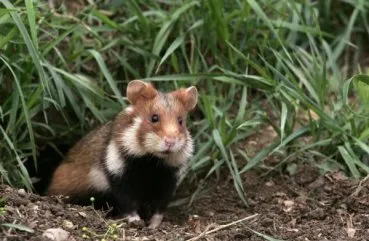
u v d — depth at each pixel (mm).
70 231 7129
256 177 9242
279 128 9266
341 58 10898
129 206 8461
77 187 8867
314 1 11008
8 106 8805
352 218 8125
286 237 7555
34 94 8336
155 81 9734
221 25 9680
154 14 9805
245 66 9898
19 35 8664
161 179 8500
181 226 8242
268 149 9070
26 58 8672
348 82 8867
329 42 10883
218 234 7516
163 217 8883
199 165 9102
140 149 8133
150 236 7336
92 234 7141
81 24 9516
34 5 8758
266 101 9898
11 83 8898
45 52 8844
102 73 9469
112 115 9336
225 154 8766
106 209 8750
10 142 8273
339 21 11094
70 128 9578
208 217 8602
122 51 9852
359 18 11008
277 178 9203
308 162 9211
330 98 9914
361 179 8719
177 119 8125
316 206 8531
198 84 9836
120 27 9617
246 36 9945
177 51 9852
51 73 8766
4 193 7512
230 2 10094
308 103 9039
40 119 9492
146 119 8109
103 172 8547
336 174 8875
